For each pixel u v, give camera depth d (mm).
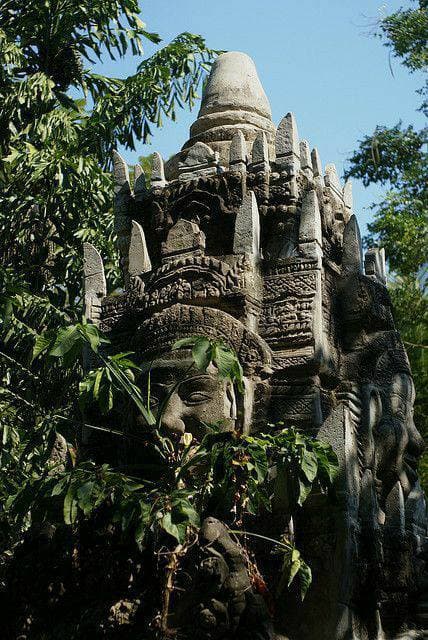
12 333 13211
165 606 7750
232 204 10148
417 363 15906
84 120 16812
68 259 14453
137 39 16609
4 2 16562
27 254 14805
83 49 16766
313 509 8516
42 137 15445
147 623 8047
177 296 9555
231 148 10414
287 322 9406
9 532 10672
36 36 16547
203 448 8227
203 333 9234
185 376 8906
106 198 14781
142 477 9211
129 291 10320
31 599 8844
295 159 10266
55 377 13008
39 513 8578
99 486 8023
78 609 8648
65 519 7801
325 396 9367
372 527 8742
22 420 13086
